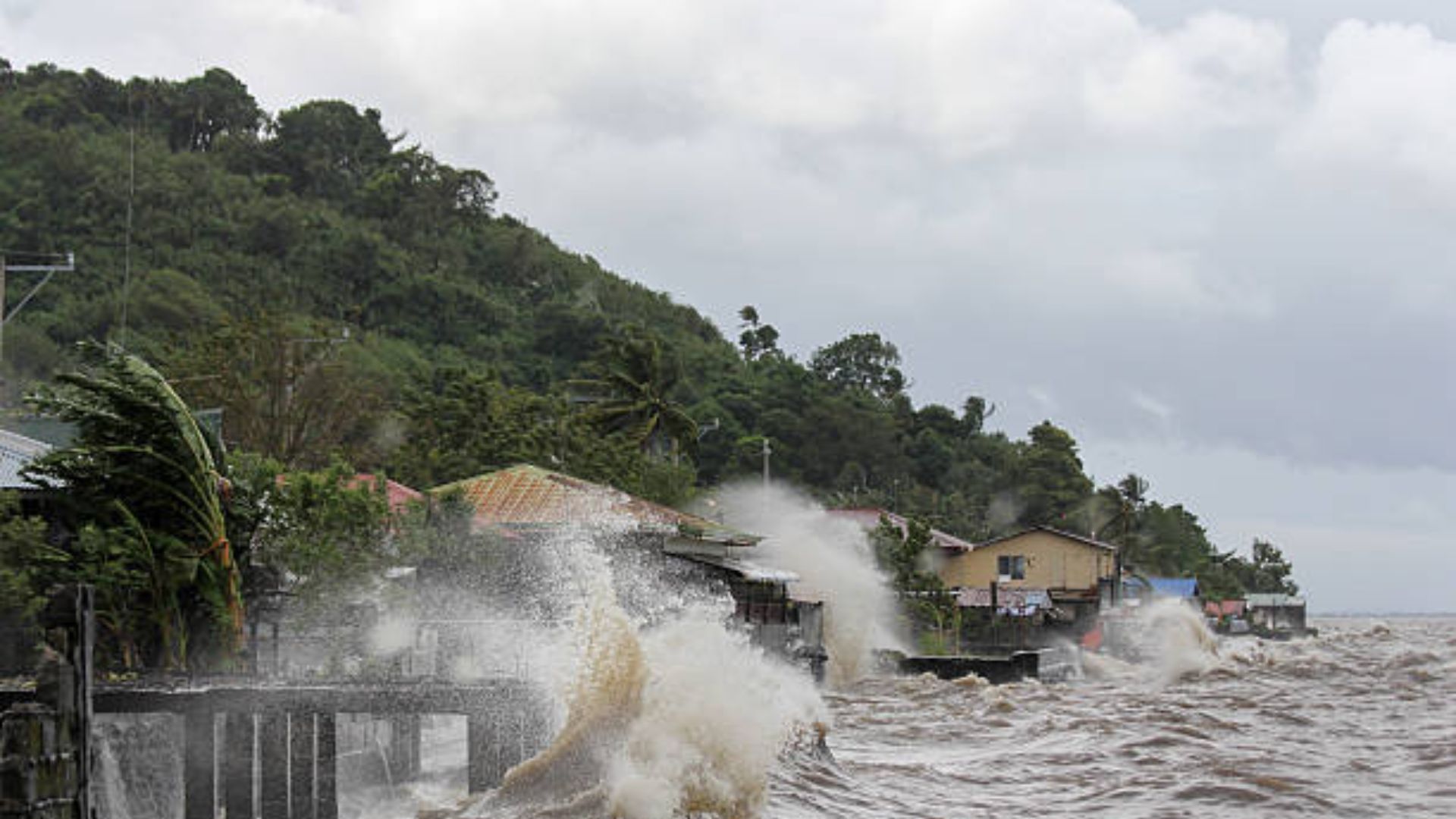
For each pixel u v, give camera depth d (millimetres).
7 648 24250
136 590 25938
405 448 64000
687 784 22641
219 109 152375
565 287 153750
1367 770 32062
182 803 22703
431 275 132250
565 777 22422
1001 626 82562
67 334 92875
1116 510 131750
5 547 25234
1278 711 45062
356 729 25328
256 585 28391
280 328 57281
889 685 57344
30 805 14227
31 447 32156
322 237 130000
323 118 155625
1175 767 31891
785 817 23891
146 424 26438
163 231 115625
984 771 31734
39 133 117625
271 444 53812
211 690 20891
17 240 104688
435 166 161125
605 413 81812
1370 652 82188
